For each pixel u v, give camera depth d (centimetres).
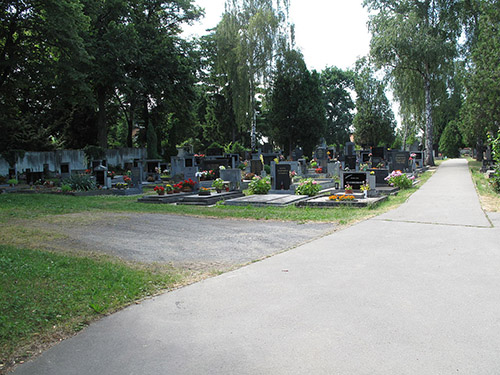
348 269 655
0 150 3412
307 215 1292
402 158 2806
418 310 476
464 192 1712
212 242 917
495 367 348
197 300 534
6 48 2775
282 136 5416
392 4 3859
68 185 2353
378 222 1086
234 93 4434
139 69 4281
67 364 379
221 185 2011
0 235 992
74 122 4734
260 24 4200
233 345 403
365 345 393
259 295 544
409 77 3841
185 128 5284
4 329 440
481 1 2909
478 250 757
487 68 2819
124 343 418
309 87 5356
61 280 607
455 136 6706
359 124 6284
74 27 2819
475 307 482
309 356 375
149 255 799
